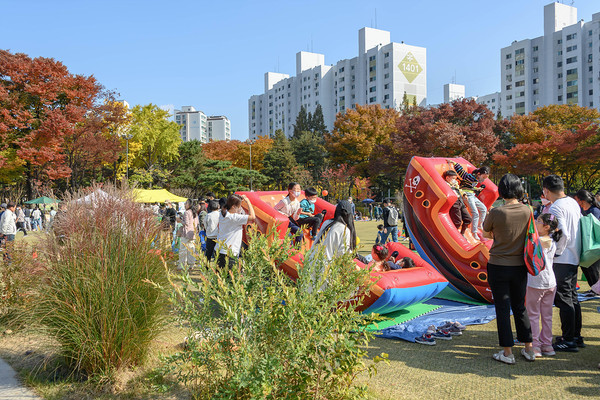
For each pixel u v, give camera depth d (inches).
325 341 114.7
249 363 111.0
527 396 147.9
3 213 464.8
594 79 2780.5
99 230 158.6
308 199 320.8
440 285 250.5
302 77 4033.0
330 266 126.3
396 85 3262.8
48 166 1316.4
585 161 1341.0
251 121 5029.5
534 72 3154.5
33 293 165.0
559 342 194.5
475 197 302.7
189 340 126.0
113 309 149.6
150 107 2043.6
